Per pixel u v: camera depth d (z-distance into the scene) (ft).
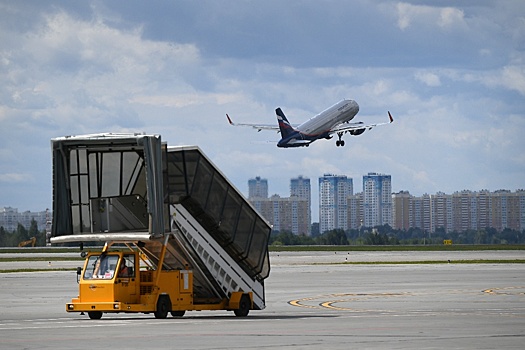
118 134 347.77
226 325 319.27
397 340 261.65
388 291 542.57
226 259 383.24
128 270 359.05
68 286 621.72
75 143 350.64
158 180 341.62
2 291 568.82
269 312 398.62
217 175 376.68
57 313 399.03
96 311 355.77
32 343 257.96
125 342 259.80
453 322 324.39
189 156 366.63
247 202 390.63
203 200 370.53
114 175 366.63
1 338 272.72
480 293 517.14
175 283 366.22
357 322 327.26
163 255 359.05
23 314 392.68
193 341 261.65
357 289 565.12
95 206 364.38
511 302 444.96
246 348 243.19
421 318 345.10
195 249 370.73
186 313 409.49
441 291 537.65
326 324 319.47
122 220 367.04
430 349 239.09
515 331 287.89
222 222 379.14
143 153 349.61
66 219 358.43
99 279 354.74
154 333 287.28
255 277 397.39
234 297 383.04
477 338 266.36
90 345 252.01
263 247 398.21
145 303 354.95
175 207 364.79
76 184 361.10
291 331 291.79
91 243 369.09
